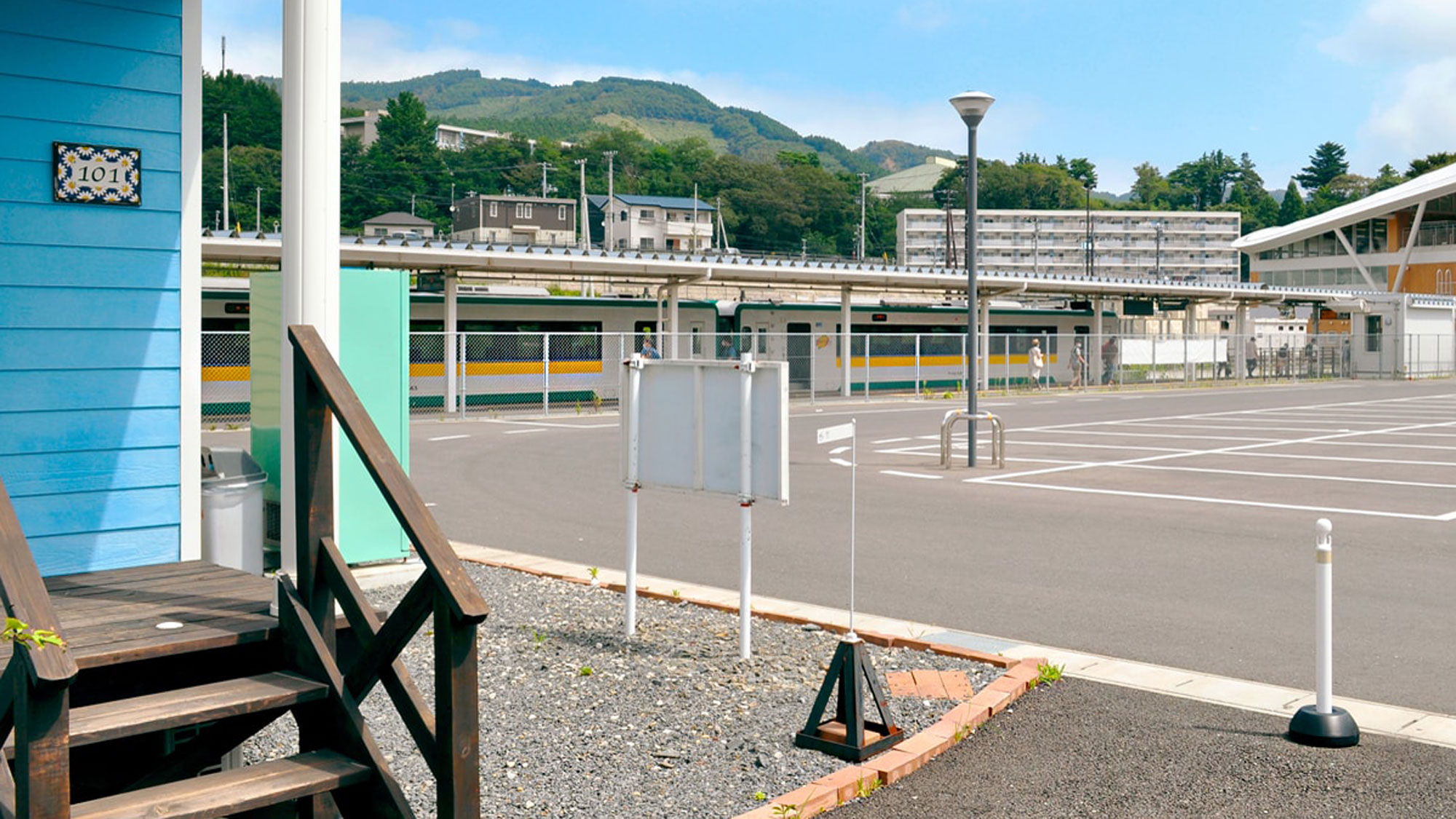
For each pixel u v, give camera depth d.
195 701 3.58
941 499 15.31
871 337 42.75
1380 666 7.40
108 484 6.83
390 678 3.69
